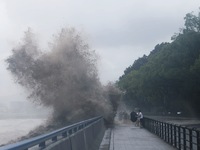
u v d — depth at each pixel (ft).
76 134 43.75
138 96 367.25
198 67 231.91
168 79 266.57
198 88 244.63
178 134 70.13
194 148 59.41
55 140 32.63
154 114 311.47
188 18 256.11
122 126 176.55
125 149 75.05
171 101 293.23
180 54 249.34
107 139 100.48
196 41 246.68
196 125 162.81
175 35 269.85
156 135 115.03
